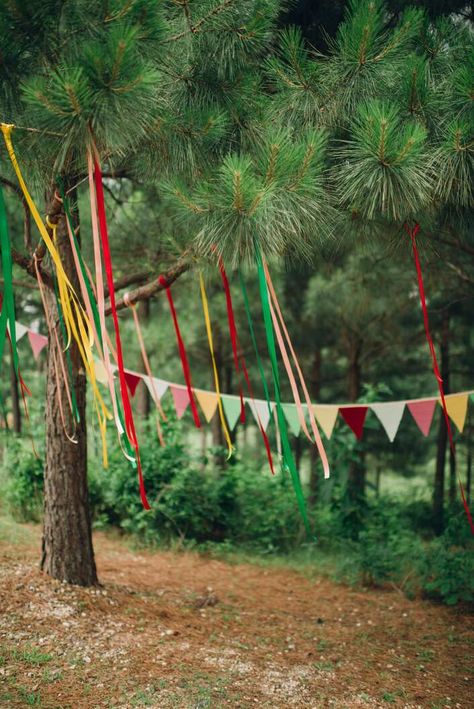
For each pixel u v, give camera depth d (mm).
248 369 11781
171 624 4117
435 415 11680
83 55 2189
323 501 7117
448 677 3684
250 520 7125
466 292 6996
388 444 12125
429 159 2801
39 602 3908
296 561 6574
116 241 5879
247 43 2947
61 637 3549
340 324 9656
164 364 10469
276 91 3426
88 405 7137
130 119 2264
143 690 3074
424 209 3252
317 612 4930
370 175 2699
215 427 10789
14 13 2229
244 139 3199
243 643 3982
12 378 8195
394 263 6422
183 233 3822
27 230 3754
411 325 9727
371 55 2818
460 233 4184
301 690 3312
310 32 3764
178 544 6516
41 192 3166
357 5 2842
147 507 2445
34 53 2404
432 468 15828
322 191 2928
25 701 2861
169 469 6828
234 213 2574
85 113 2148
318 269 8344
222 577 5715
